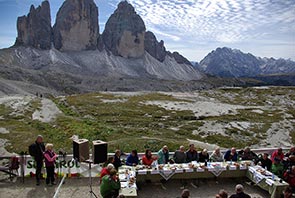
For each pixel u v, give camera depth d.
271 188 16.39
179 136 44.53
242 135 47.62
